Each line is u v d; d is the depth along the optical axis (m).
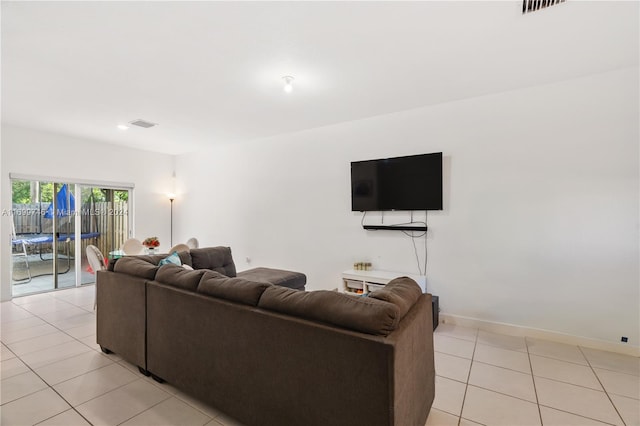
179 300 2.08
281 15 1.94
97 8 1.85
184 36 2.17
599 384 2.27
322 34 2.16
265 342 1.67
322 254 4.50
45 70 2.66
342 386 1.42
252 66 2.62
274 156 4.99
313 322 1.54
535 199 3.08
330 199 4.41
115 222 5.65
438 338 3.11
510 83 3.01
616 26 2.08
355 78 2.88
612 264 2.78
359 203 4.04
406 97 3.36
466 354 2.76
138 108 3.65
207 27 2.06
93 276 5.34
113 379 2.32
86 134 4.83
